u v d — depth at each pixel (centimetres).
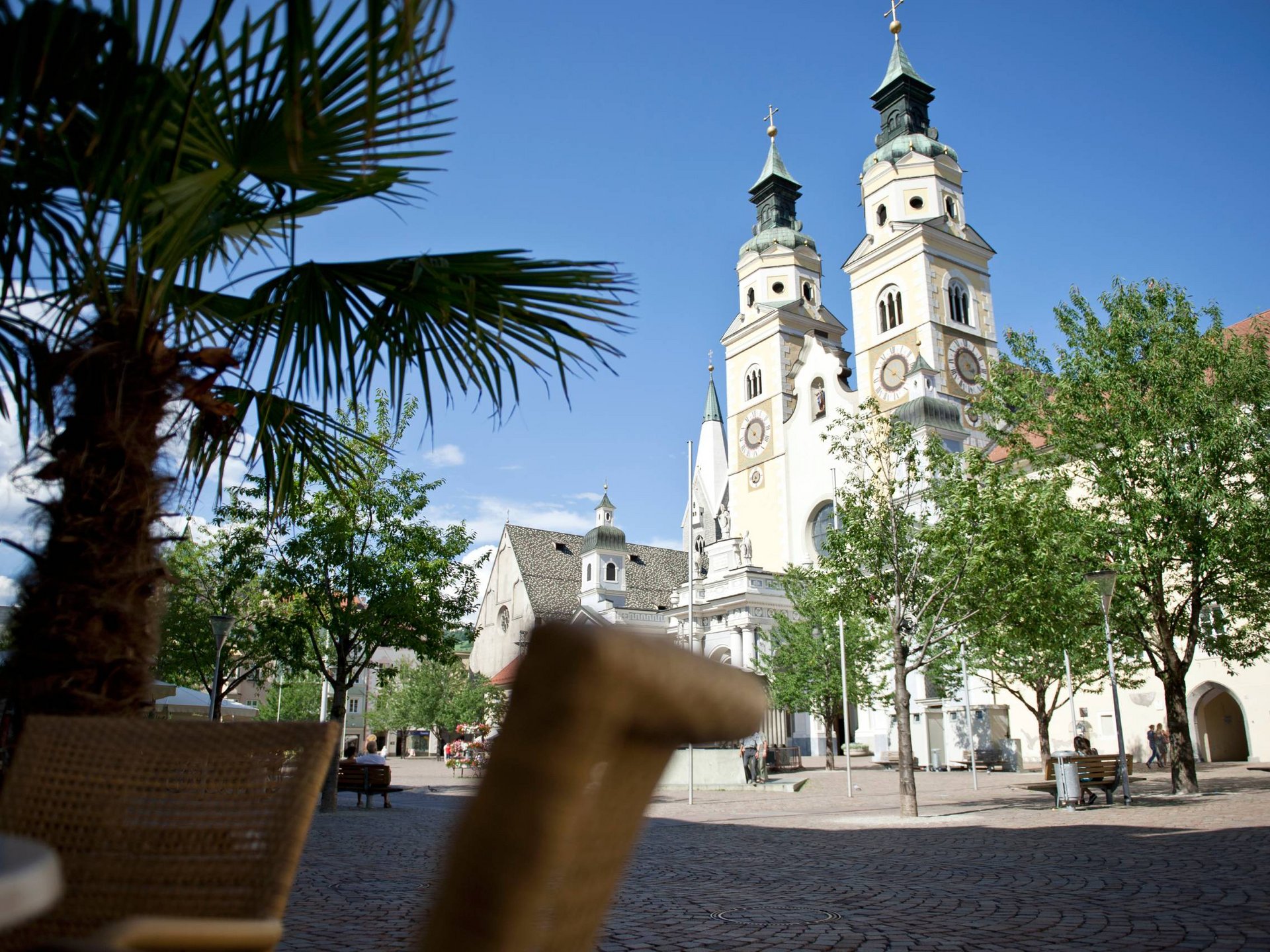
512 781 77
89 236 334
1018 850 1177
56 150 358
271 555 1923
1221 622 2145
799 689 4069
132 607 328
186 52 315
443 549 2047
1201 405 2059
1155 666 2128
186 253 368
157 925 157
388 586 1919
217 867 203
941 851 1187
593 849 80
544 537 7694
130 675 322
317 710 6581
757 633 5056
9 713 312
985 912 751
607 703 73
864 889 891
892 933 672
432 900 81
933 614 1836
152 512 344
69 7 292
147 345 357
